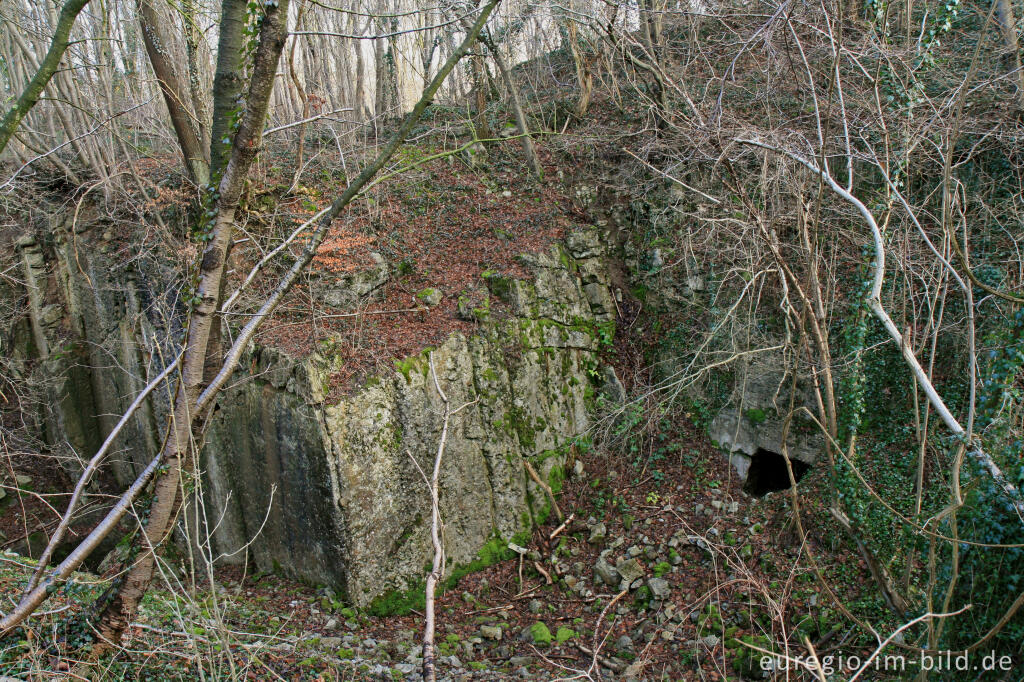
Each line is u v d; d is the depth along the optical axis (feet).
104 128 38.58
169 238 37.68
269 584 34.35
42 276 47.50
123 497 16.60
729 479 36.22
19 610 15.71
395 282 39.40
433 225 43.19
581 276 43.01
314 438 31.27
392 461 32.91
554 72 59.11
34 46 41.29
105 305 43.24
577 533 36.70
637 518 35.99
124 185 41.70
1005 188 33.19
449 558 34.53
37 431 45.96
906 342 19.22
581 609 32.71
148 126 45.60
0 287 46.52
